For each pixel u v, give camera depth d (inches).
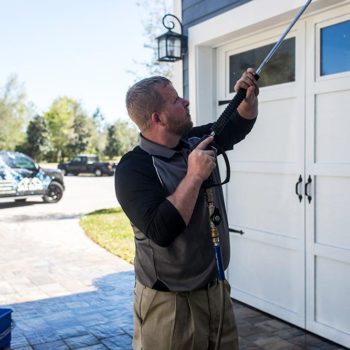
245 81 72.6
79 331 140.3
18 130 1688.0
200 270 69.7
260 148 140.6
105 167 1048.8
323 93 119.9
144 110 69.3
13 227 350.3
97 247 269.9
